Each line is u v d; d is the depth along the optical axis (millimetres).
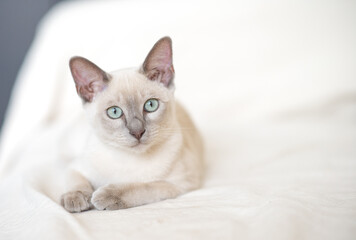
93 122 496
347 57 788
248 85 797
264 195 460
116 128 480
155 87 503
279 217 396
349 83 777
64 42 833
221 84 798
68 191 467
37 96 792
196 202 455
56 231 383
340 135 680
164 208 439
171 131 511
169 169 500
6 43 1097
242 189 478
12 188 521
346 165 558
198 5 851
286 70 799
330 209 421
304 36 808
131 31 828
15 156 702
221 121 780
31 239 385
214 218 408
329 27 806
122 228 396
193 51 809
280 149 634
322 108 780
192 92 792
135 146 478
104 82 492
